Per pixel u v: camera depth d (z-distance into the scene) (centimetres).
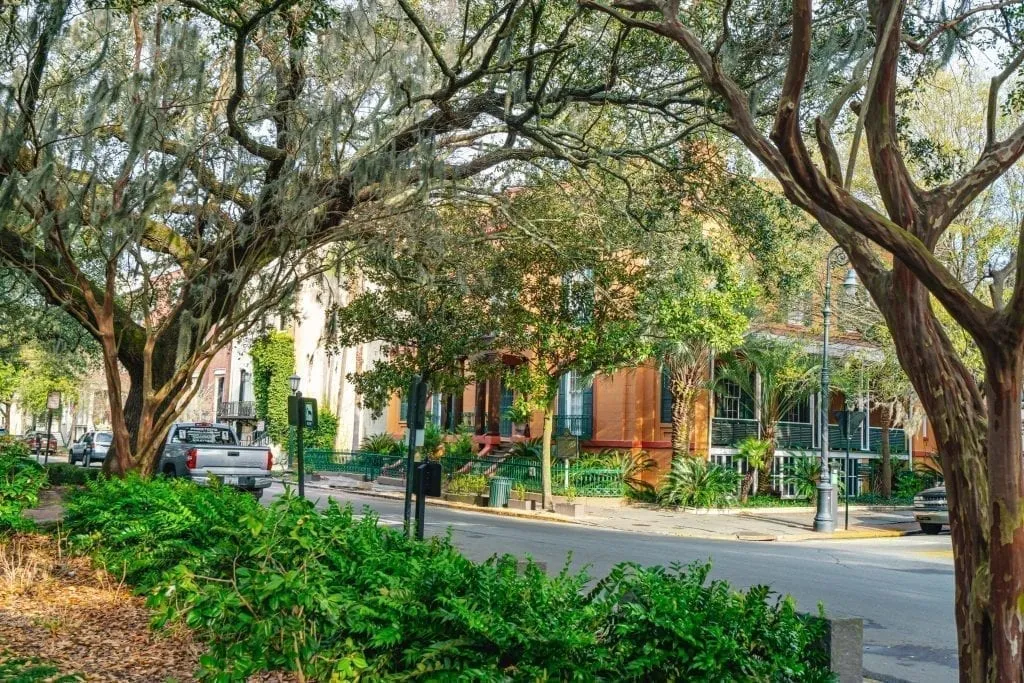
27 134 1251
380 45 1378
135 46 1416
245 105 1478
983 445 406
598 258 2022
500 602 510
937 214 440
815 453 3197
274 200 1380
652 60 1362
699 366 2667
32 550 1091
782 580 1284
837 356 2909
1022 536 373
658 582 538
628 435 3033
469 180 1689
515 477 2880
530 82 1317
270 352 4644
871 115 446
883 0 462
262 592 452
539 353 2330
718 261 1697
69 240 1362
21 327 2403
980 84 2114
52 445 5303
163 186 1298
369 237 1588
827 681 505
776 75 1150
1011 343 368
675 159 1502
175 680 532
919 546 1969
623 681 477
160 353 1627
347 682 478
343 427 4566
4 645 662
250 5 1341
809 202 437
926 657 839
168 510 978
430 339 2375
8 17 1272
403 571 604
